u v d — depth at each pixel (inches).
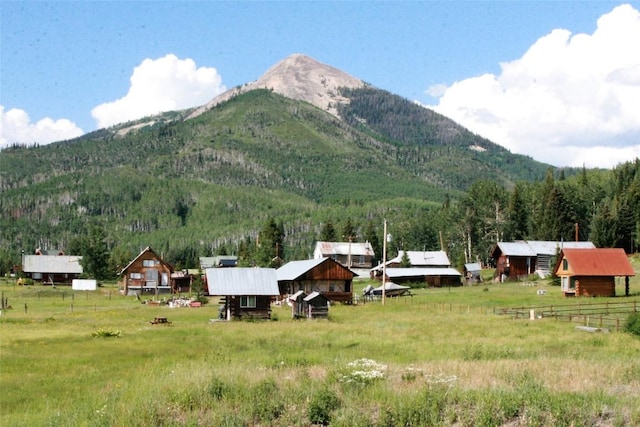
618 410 784.9
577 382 960.3
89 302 3722.9
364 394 881.5
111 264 5935.0
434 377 978.7
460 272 4872.0
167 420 807.7
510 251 4414.4
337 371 1035.9
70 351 1519.4
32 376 1213.1
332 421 789.9
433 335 1763.0
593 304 2529.5
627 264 3011.8
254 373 1065.5
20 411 944.3
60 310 3038.9
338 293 3427.7
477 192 6673.2
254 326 2105.1
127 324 2237.9
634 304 2325.3
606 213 4977.9
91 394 1027.9
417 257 5108.3
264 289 2527.1
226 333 1872.5
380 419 776.3
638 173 6594.5
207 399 885.8
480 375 1021.2
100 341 1700.3
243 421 802.8
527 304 2800.2
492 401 806.5
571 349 1444.4
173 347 1578.5
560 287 3597.4
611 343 1541.6
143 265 4753.9
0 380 1171.3
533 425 747.4
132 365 1327.5
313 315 2459.4
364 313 2659.9
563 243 4409.5
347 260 5792.3
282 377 1031.0
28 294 4301.2
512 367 1088.8
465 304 2918.3
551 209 5231.3
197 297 3700.8
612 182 6806.1
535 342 1577.3
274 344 1605.6
